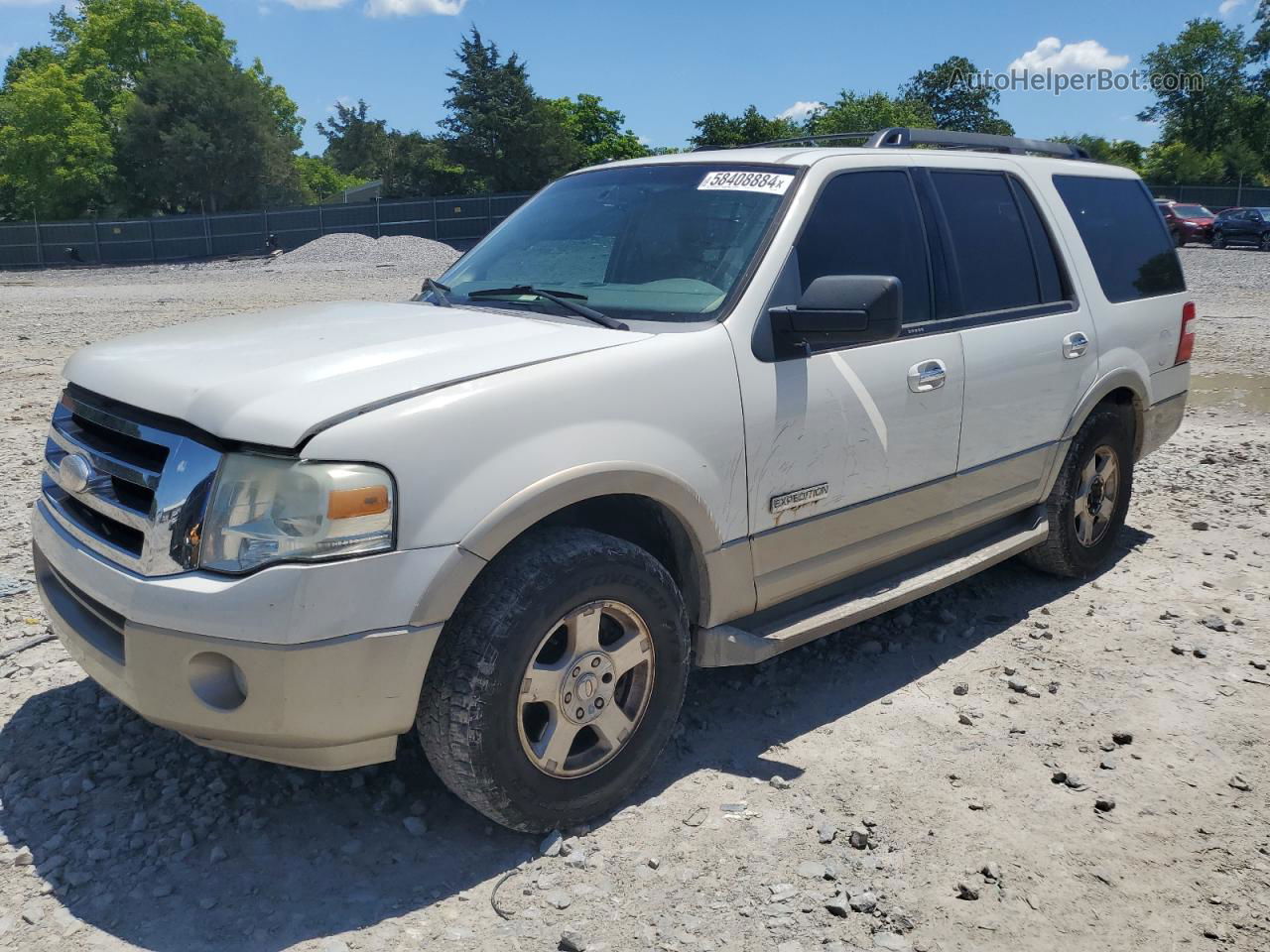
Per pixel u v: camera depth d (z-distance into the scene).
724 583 3.37
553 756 2.95
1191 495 6.81
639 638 3.10
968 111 71.19
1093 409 5.02
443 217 49.47
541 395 2.89
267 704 2.57
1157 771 3.50
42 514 3.29
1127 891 2.89
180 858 2.94
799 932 2.69
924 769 3.49
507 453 2.79
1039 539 4.73
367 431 2.61
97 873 2.87
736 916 2.74
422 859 2.96
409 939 2.64
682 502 3.15
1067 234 4.86
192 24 75.69
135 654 2.68
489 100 64.88
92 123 65.94
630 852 3.00
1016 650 4.44
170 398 2.78
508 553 2.88
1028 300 4.57
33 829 3.06
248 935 2.64
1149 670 4.25
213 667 2.64
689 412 3.18
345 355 2.95
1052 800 3.32
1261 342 14.24
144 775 3.34
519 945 2.63
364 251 40.19
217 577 2.59
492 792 2.85
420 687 2.70
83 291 26.84
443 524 2.68
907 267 4.00
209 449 2.66
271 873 2.89
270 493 2.57
